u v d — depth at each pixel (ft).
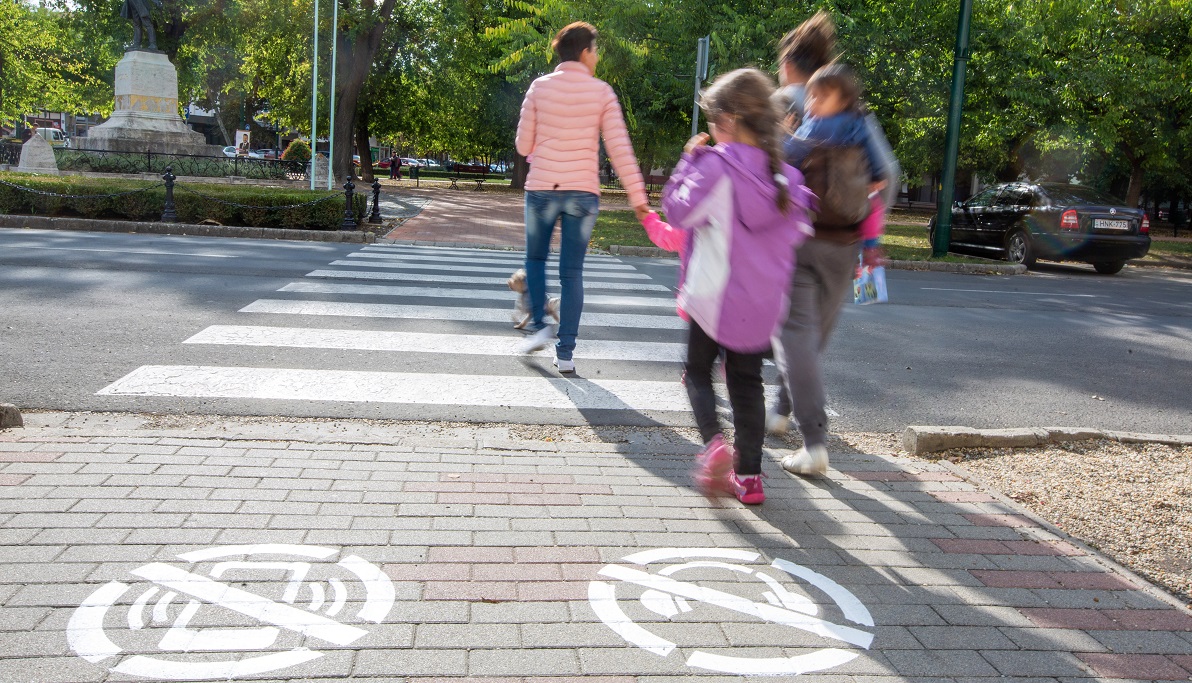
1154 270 60.44
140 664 7.98
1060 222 52.80
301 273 34.14
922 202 182.09
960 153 87.10
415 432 15.48
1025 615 9.80
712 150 11.39
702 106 11.82
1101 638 9.37
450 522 11.41
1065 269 57.47
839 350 25.36
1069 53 75.92
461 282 33.81
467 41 126.11
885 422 18.19
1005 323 31.89
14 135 216.54
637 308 30.32
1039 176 101.19
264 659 8.15
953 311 34.22
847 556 11.09
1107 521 12.92
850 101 13.23
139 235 47.57
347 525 11.13
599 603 9.52
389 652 8.36
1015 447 16.39
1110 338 29.84
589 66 18.88
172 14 115.96
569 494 12.67
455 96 138.51
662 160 100.63
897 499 13.25
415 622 8.92
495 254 46.62
